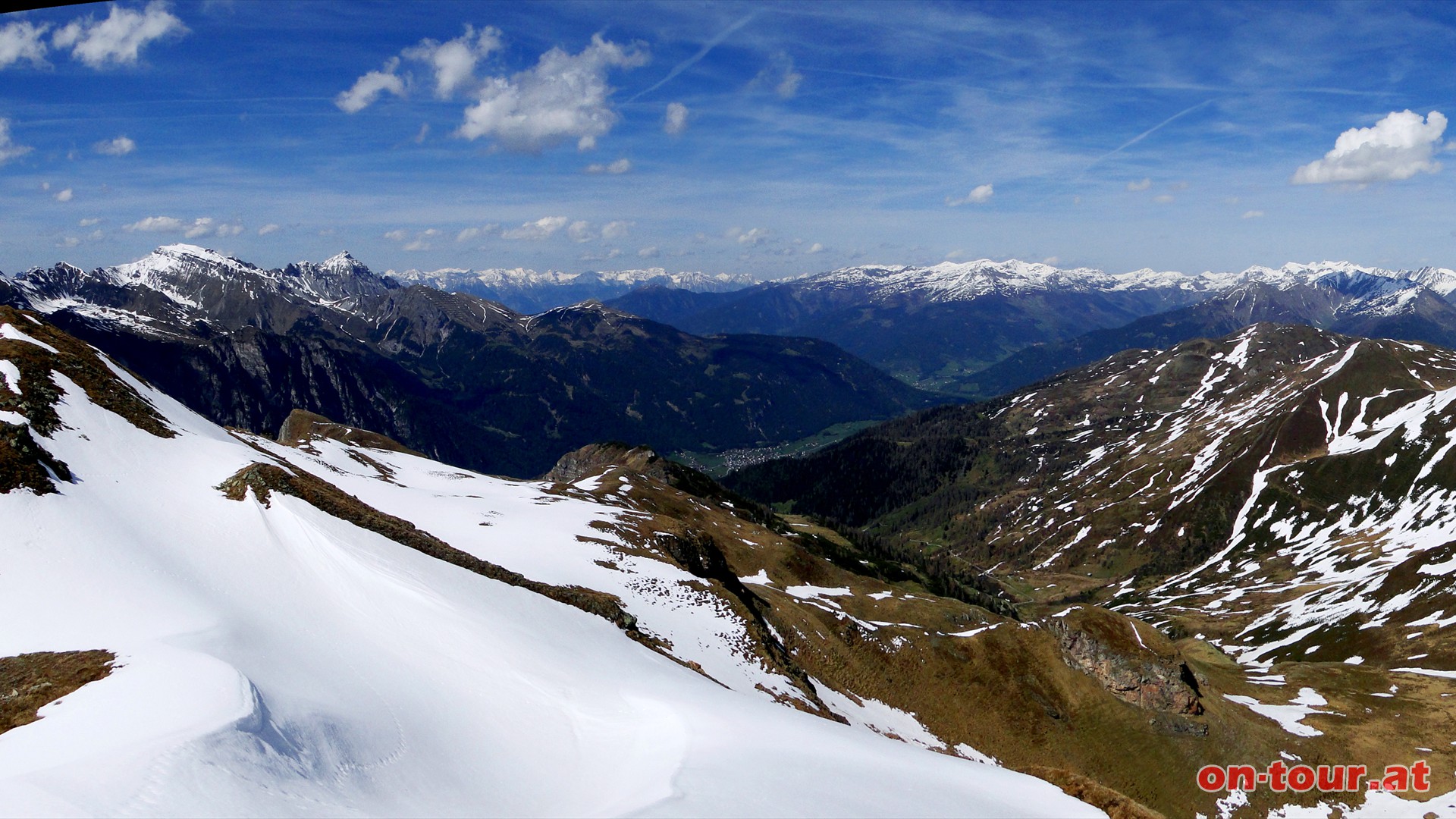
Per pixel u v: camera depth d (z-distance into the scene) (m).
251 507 69.81
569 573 94.94
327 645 53.00
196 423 96.94
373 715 43.50
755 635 95.88
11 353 77.62
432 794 38.09
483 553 95.62
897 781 45.56
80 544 57.06
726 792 37.22
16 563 53.53
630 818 32.09
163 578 55.88
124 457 72.88
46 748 32.44
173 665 40.59
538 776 43.41
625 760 44.50
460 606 63.25
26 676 41.50
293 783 32.44
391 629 58.06
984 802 45.75
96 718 34.78
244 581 59.56
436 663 54.31
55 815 25.34
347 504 85.81
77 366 82.50
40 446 66.69
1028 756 105.19
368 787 36.00
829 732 58.31
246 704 35.75
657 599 95.62
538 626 66.12
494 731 47.59
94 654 43.97
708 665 83.06
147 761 29.23
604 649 66.94
